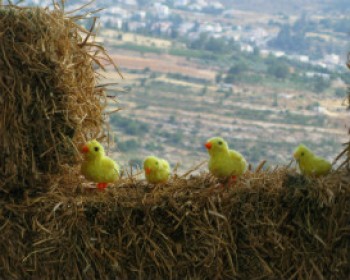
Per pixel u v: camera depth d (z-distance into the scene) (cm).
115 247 436
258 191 431
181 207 432
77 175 479
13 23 430
